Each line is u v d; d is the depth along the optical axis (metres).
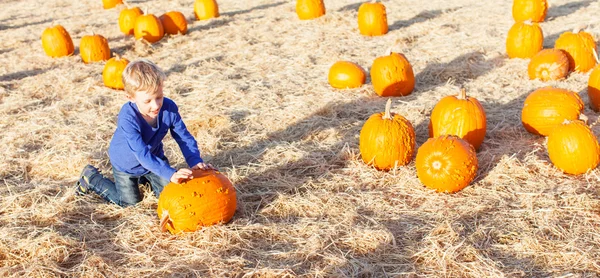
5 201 4.70
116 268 4.17
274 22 9.14
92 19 10.19
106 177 4.96
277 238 4.36
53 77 6.97
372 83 6.28
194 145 4.58
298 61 7.18
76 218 4.59
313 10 9.05
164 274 4.12
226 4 11.01
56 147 5.41
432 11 9.37
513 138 5.37
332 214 4.55
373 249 4.24
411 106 5.89
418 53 7.29
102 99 6.36
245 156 5.21
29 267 4.14
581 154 4.76
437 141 4.74
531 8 8.18
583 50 6.40
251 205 4.66
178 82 6.66
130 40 8.30
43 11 11.30
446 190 4.69
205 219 4.37
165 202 4.37
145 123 4.43
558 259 4.13
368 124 5.00
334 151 5.25
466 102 5.12
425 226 4.39
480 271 4.06
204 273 4.12
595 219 4.38
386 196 4.71
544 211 4.45
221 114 5.85
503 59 6.99
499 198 4.61
